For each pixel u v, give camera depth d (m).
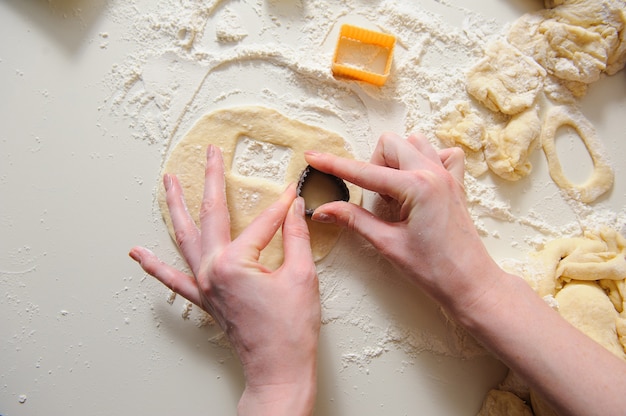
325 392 0.48
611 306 0.47
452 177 0.45
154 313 0.49
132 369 0.48
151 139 0.50
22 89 0.49
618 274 0.47
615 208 0.51
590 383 0.41
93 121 0.50
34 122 0.49
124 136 0.50
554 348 0.42
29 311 0.48
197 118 0.50
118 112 0.50
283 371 0.42
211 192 0.45
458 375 0.49
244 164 0.49
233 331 0.43
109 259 0.49
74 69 0.50
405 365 0.49
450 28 0.52
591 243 0.49
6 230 0.49
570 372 0.41
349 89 0.50
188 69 0.50
